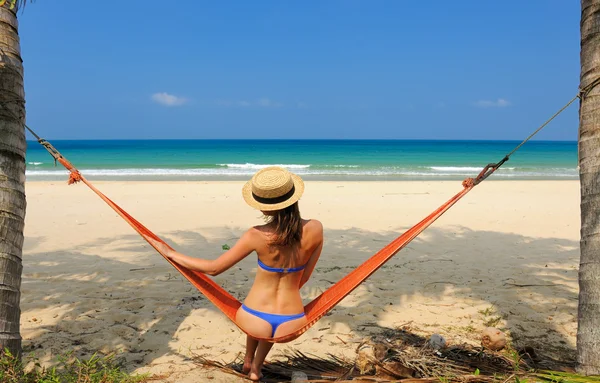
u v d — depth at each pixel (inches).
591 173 131.1
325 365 149.2
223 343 170.4
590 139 131.1
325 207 495.5
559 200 565.6
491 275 257.0
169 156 1982.0
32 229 371.2
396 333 177.5
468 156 2064.5
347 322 189.6
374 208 490.6
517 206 512.7
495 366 142.6
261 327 125.8
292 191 123.1
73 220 410.6
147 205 502.3
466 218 434.0
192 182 772.0
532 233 372.5
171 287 230.7
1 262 123.7
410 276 253.4
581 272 134.0
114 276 248.1
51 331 177.3
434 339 153.6
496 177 1003.3
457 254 302.4
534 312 202.2
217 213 456.4
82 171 1056.8
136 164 1414.9
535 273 261.3
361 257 293.6
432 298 219.3
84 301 208.8
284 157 1942.7
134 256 292.5
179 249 315.0
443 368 137.9
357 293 225.1
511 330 183.6
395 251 136.0
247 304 129.0
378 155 2174.0
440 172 1128.8
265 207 120.6
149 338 172.9
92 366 137.0
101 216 431.2
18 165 127.6
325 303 132.4
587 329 131.5
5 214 124.3
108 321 187.5
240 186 709.9
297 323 127.2
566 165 1419.8
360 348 164.2
